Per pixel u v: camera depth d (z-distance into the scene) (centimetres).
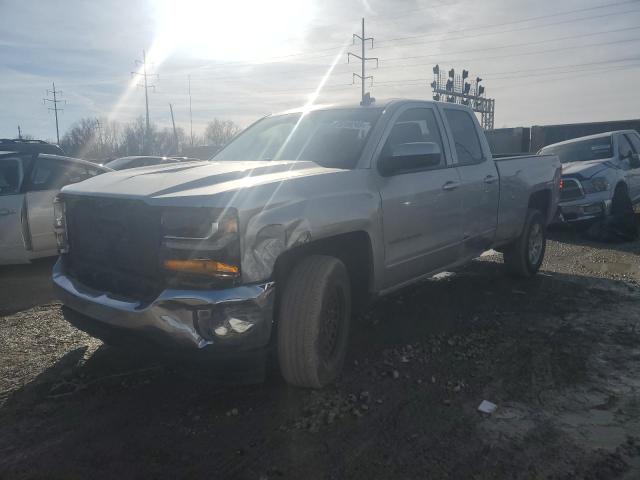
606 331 480
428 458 285
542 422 322
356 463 280
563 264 770
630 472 272
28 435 310
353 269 412
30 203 667
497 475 270
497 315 525
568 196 1005
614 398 354
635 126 2023
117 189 347
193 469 277
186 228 305
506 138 2842
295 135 472
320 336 352
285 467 278
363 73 5356
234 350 306
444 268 499
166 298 302
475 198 520
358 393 360
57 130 6594
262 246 314
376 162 415
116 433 312
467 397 354
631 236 948
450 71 3891
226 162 441
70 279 373
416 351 432
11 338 463
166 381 377
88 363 408
